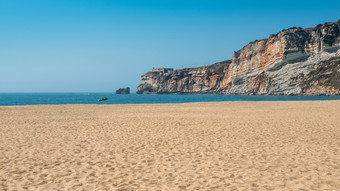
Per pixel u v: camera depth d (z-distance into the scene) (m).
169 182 6.33
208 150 9.68
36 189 5.94
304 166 7.53
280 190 5.74
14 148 10.12
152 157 8.74
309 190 5.72
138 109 31.62
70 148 10.15
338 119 18.56
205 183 6.23
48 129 15.17
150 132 13.88
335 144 10.44
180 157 8.71
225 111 27.50
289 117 20.50
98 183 6.31
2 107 35.31
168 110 29.58
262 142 11.03
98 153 9.34
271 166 7.58
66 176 6.86
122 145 10.66
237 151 9.48
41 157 8.78
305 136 12.28
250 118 20.30
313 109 27.80
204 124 16.95
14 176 6.86
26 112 27.33
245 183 6.21
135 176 6.82
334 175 6.69
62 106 37.84
